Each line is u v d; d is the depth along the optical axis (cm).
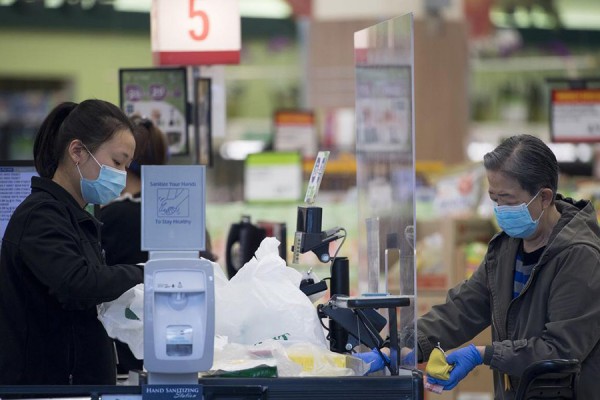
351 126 2470
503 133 2853
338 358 716
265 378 665
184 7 1330
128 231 1073
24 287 762
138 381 705
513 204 866
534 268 865
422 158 2050
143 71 1321
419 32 2058
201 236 652
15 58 2794
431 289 1498
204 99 1352
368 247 831
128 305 754
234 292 764
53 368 773
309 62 2209
